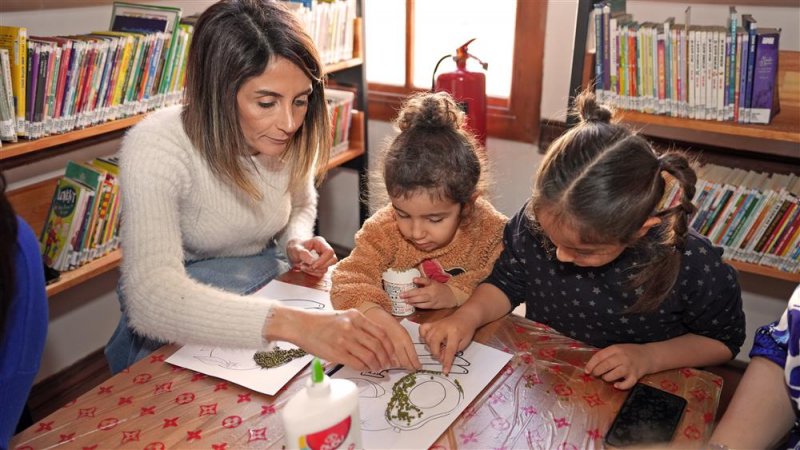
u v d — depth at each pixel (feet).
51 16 6.26
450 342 3.31
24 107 5.23
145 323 3.46
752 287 7.11
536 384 3.09
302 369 3.21
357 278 3.81
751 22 5.49
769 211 5.96
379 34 9.14
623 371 3.09
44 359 7.00
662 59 5.91
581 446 2.71
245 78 3.76
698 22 6.72
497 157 8.63
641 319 3.80
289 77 3.81
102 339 7.64
